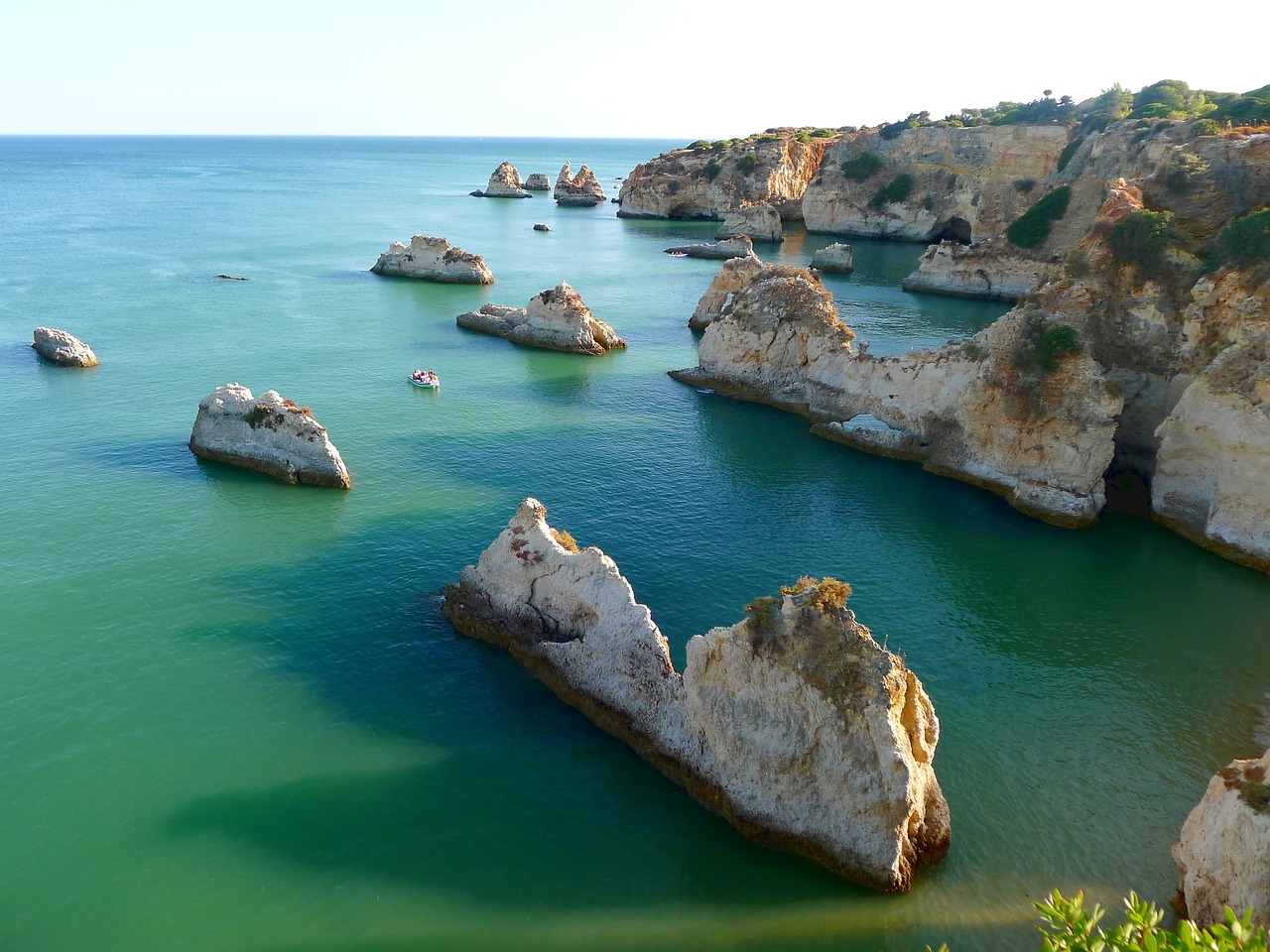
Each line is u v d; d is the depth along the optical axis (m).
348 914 24.12
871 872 25.38
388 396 68.75
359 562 42.56
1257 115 90.50
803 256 144.88
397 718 31.92
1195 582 44.12
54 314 90.06
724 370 73.12
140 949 23.05
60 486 50.22
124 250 131.62
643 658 30.83
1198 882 23.41
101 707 32.06
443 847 26.47
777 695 26.45
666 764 29.61
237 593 39.66
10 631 36.34
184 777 28.86
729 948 23.44
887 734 24.58
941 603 41.53
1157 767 30.92
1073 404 51.03
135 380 69.56
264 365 75.50
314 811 27.64
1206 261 53.34
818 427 63.69
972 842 27.27
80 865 25.53
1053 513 50.47
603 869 25.91
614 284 120.81
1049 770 30.61
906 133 165.88
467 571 37.91
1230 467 46.41
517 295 110.94
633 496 51.59
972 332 92.00
